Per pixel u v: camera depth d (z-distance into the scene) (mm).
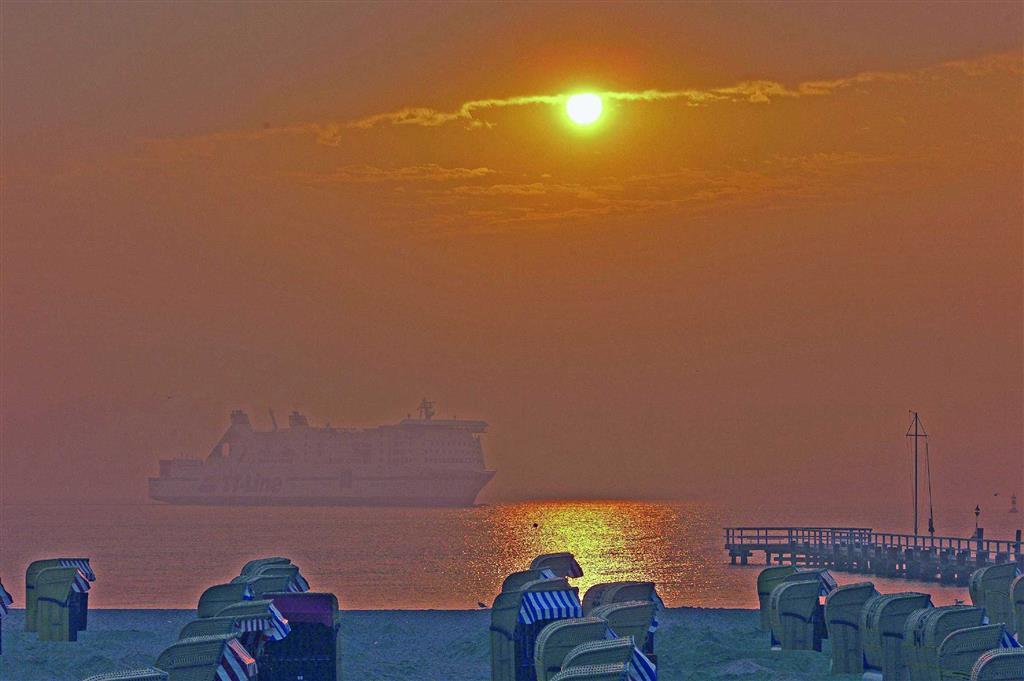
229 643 25344
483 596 103438
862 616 35031
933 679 30656
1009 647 29172
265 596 32656
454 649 44844
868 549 110062
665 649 41406
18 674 36875
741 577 117688
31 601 45562
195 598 100875
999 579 45125
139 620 55875
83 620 47344
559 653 28828
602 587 39906
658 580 113375
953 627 30750
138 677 22359
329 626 32188
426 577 130625
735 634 44844
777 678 35344
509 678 33562
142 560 170125
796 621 40031
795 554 123062
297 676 32094
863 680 34688
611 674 23125
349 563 162500
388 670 40000
